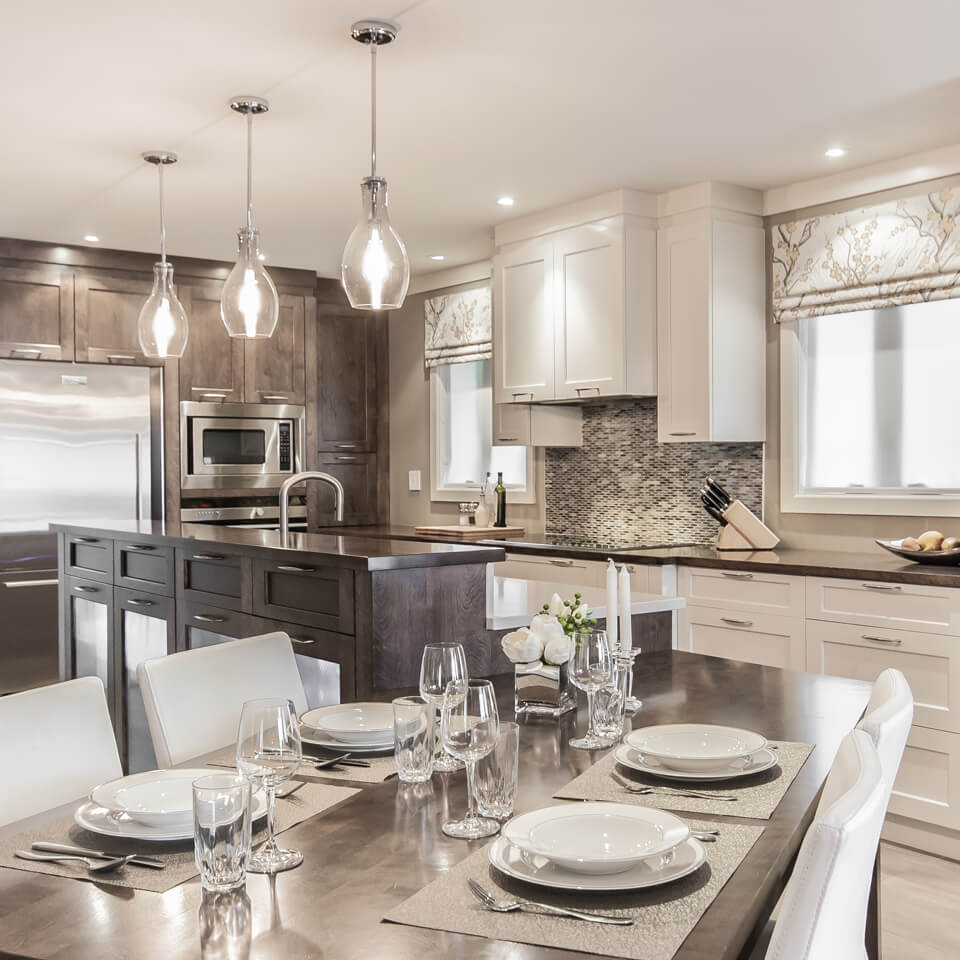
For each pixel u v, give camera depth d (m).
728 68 3.15
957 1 2.71
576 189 4.51
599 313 4.62
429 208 4.82
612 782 1.54
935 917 2.93
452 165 4.14
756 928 1.10
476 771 1.37
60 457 5.39
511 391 5.09
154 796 1.44
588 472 5.46
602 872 1.16
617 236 4.52
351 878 1.19
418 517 6.71
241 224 5.10
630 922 1.05
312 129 3.69
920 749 3.44
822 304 4.34
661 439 4.61
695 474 4.90
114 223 5.07
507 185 4.44
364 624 2.46
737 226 4.48
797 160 4.09
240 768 1.31
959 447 4.02
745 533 4.39
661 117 3.59
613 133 3.76
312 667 2.73
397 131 3.73
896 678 1.66
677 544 4.85
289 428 6.29
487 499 6.04
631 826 1.26
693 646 4.16
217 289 6.00
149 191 4.50
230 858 1.14
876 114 3.56
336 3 2.70
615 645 2.04
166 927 1.07
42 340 5.44
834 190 4.28
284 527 3.43
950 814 3.36
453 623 2.56
